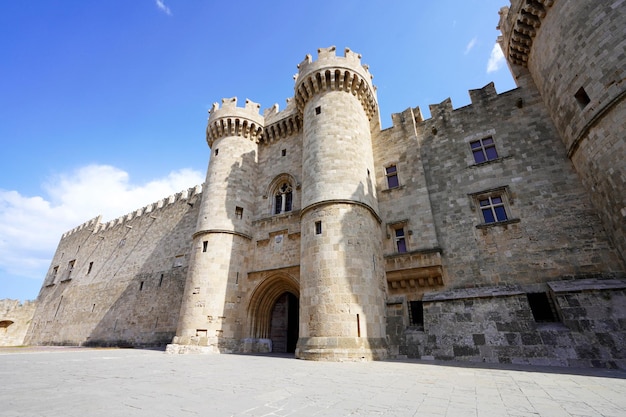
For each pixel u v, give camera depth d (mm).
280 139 25984
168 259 30734
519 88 18125
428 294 15906
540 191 15508
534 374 8742
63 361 12492
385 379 7867
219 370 9656
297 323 23078
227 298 19656
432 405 5047
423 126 20891
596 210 13797
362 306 14227
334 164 17875
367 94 21828
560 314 12633
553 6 14781
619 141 11680
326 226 16125
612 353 10641
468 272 15773
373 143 22094
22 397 5383
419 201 18469
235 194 23141
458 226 16953
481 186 17188
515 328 12633
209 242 21078
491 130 18219
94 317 33438
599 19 12664
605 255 13117
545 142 16281
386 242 18469
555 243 14297
